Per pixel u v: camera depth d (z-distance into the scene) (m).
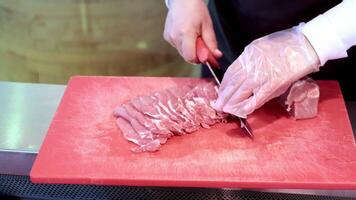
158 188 0.79
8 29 1.33
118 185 0.78
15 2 1.27
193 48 0.94
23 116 0.89
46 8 1.26
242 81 0.85
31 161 0.81
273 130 0.85
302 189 0.76
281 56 0.85
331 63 1.00
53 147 0.81
